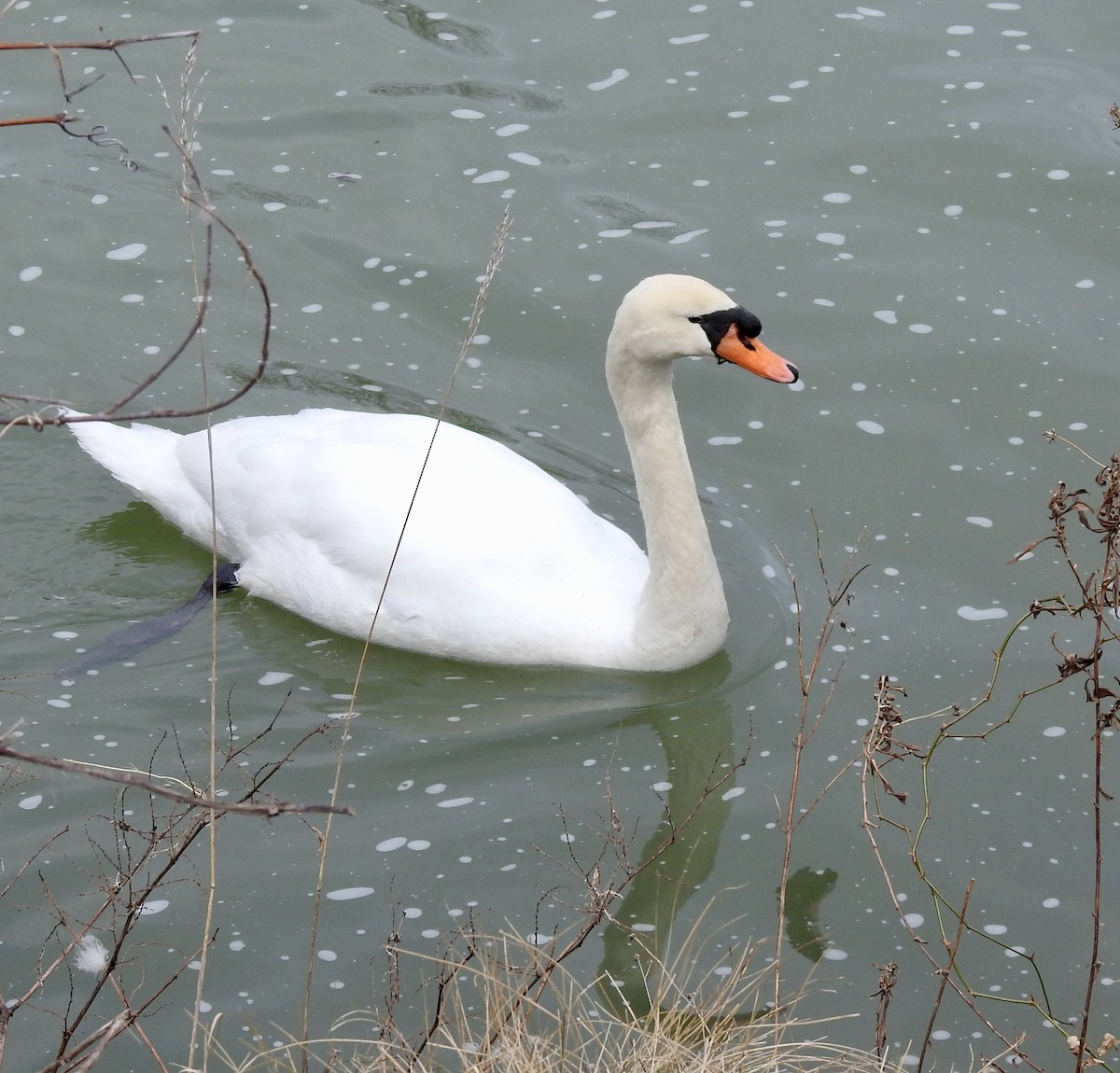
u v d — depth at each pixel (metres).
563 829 10.01
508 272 15.09
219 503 12.46
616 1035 8.22
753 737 10.82
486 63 17.69
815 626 11.64
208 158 16.47
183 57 17.70
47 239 15.59
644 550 12.65
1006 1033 8.55
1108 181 15.65
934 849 9.77
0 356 14.26
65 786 10.37
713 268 14.94
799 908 9.38
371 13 18.59
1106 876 9.52
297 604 12.11
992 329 14.19
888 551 12.21
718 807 10.20
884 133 16.39
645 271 14.96
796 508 12.70
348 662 11.77
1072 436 13.05
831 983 8.84
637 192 15.87
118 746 10.72
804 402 13.68
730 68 17.42
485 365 14.26
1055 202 15.52
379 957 9.01
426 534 11.64
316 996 8.77
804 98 16.92
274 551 12.15
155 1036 8.55
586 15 18.45
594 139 16.58
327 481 11.93
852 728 10.80
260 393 13.97
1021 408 13.40
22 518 13.07
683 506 10.97
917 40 17.69
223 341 14.51
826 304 14.55
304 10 18.62
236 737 10.83
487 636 11.55
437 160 16.41
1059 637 11.41
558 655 11.55
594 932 9.18
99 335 14.55
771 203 15.67
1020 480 12.76
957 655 11.29
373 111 17.00
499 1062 7.67
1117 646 11.30
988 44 17.58
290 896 9.49
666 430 10.86
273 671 11.61
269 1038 8.48
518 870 9.66
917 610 11.70
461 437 12.23
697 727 10.96
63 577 12.50
